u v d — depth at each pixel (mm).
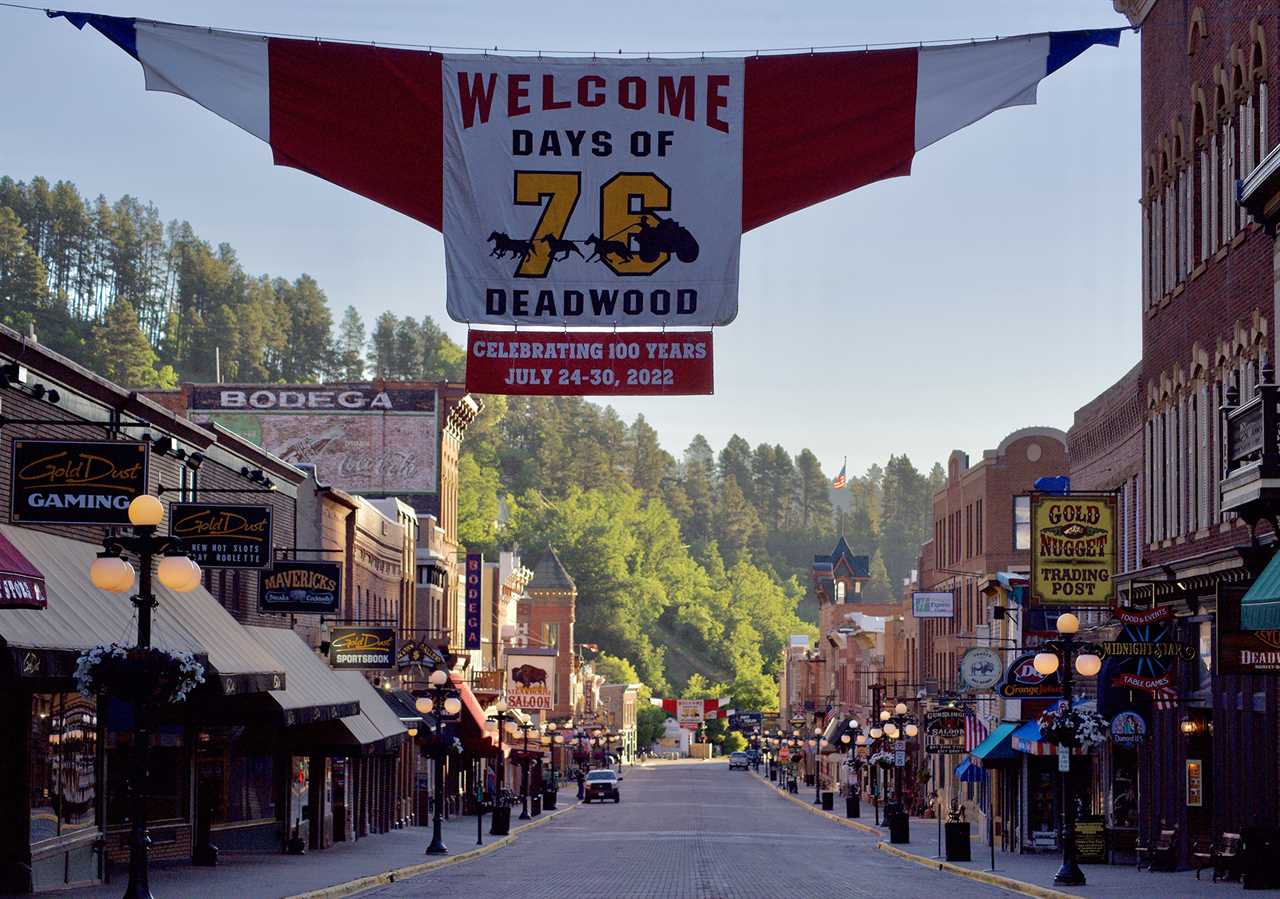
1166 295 72375
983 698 114375
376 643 91062
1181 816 67875
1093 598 73875
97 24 31297
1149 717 72312
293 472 89500
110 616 52406
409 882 65312
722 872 71875
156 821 68375
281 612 80375
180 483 67500
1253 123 59375
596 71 31469
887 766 133250
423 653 95875
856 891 59719
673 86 31438
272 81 31469
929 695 145125
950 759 137750
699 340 31125
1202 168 66750
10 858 49469
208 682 57094
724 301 31172
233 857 75438
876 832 118188
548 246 31203
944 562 150250
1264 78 58000
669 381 31031
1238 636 49344
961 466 145875
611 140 31391
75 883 54531
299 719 70500
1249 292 60000
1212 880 60656
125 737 65000
